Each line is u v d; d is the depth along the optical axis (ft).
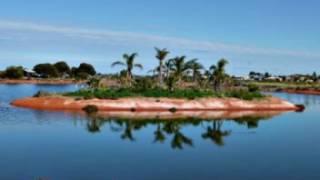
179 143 152.46
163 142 153.69
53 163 115.96
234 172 111.55
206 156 130.82
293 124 218.59
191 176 106.63
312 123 224.12
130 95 282.97
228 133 181.06
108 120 214.90
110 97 275.80
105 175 104.83
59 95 279.08
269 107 307.17
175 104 280.10
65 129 178.40
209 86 347.36
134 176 104.99
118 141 152.97
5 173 104.42
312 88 643.86
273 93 566.77
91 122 204.23
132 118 227.61
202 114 263.08
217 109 289.33
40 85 615.16
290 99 459.73
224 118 242.99
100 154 129.39
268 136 174.19
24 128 177.58
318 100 447.01
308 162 125.29
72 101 266.57
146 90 293.84
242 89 337.11
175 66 320.09
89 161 119.55
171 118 234.17
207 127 199.11
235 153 136.56
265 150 142.72
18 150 132.46
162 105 276.21
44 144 143.23
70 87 540.11
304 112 299.38
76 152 131.54
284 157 131.75
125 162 119.65
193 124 209.97
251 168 116.57
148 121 216.95
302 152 140.26
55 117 219.00
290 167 118.52
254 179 105.40
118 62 313.12
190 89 318.04
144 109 269.44
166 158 126.31
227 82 355.15
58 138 155.74
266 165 120.57
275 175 109.60
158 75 323.57
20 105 272.72
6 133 163.94
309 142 160.35
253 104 304.71
